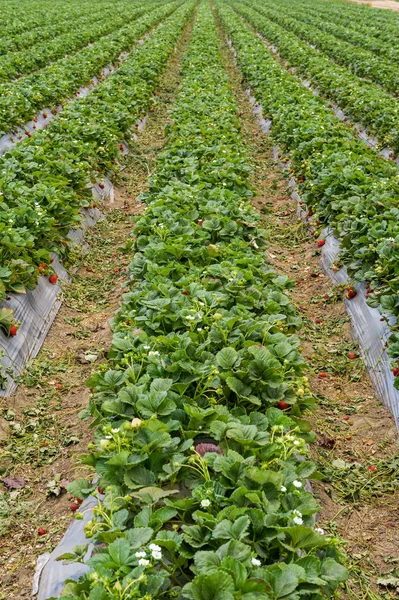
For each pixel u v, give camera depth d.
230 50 27.56
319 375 6.59
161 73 20.78
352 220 8.18
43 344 6.96
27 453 5.41
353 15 39.78
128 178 12.48
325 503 4.90
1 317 6.20
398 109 13.91
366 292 7.29
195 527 3.24
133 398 4.21
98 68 20.16
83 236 9.46
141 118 15.76
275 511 3.34
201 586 2.70
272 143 14.16
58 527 4.60
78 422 5.78
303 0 55.31
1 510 4.77
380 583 4.21
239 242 7.11
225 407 4.29
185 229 7.21
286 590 2.84
